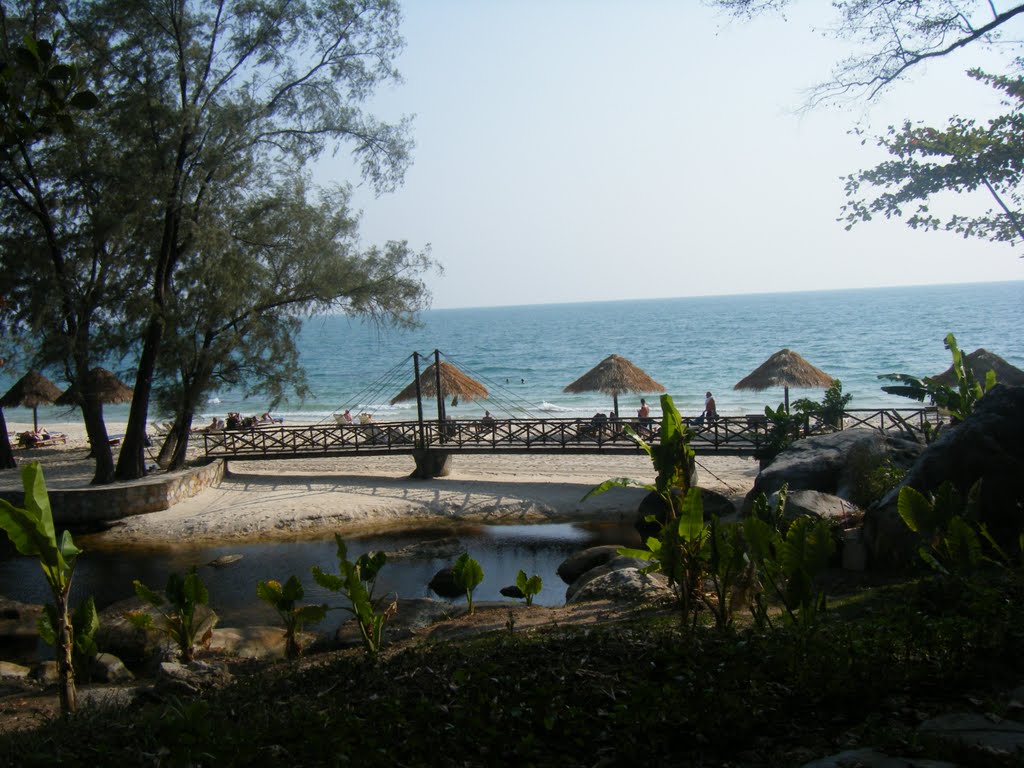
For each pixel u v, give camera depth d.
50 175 17.20
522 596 12.47
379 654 7.73
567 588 12.58
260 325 19.73
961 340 66.19
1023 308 109.31
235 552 15.57
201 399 20.31
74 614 8.46
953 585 5.95
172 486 18.55
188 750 4.43
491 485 20.02
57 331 17.89
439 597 12.63
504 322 163.62
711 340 82.25
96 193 17.45
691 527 6.66
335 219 20.47
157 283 18.25
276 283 20.02
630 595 9.58
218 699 6.45
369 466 23.42
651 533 15.84
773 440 18.08
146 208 17.41
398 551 15.28
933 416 22.31
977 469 9.04
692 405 40.47
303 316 20.69
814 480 13.15
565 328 124.25
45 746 5.36
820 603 6.78
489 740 4.43
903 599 6.87
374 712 5.07
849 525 10.37
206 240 17.56
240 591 13.17
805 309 141.62
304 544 16.08
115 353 18.66
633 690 4.74
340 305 20.61
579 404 43.06
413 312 21.28
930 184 10.52
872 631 5.39
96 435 19.12
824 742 4.09
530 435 21.09
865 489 11.92
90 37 16.67
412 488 19.89
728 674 4.81
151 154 16.95
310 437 21.84
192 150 17.72
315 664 7.66
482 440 20.98
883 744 3.85
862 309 130.12
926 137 10.54
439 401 21.80
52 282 16.77
